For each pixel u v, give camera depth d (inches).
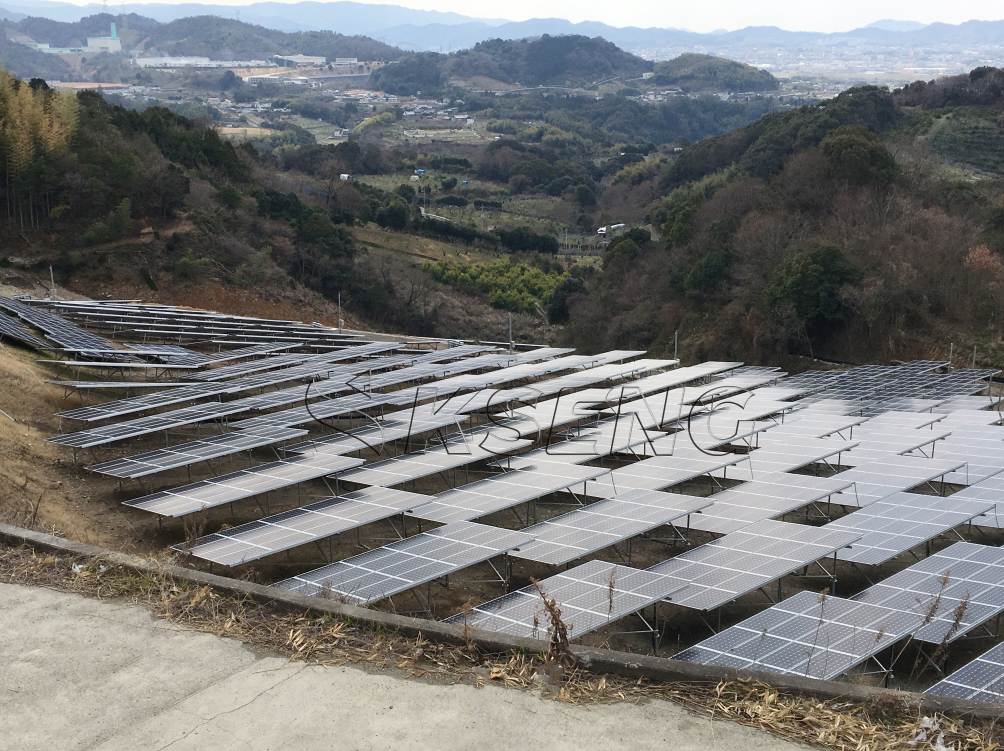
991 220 2800.2
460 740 256.8
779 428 1408.7
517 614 695.1
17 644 314.2
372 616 332.8
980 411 1556.3
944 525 925.2
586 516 940.6
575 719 269.1
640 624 810.8
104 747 254.4
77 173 3115.2
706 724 267.9
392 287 3740.2
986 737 261.7
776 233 2763.3
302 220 3818.9
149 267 3014.3
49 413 1295.5
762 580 773.9
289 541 837.2
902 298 2447.1
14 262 2792.8
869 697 281.0
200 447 1137.4
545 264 4495.6
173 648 313.0
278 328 2407.7
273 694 282.4
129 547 850.8
